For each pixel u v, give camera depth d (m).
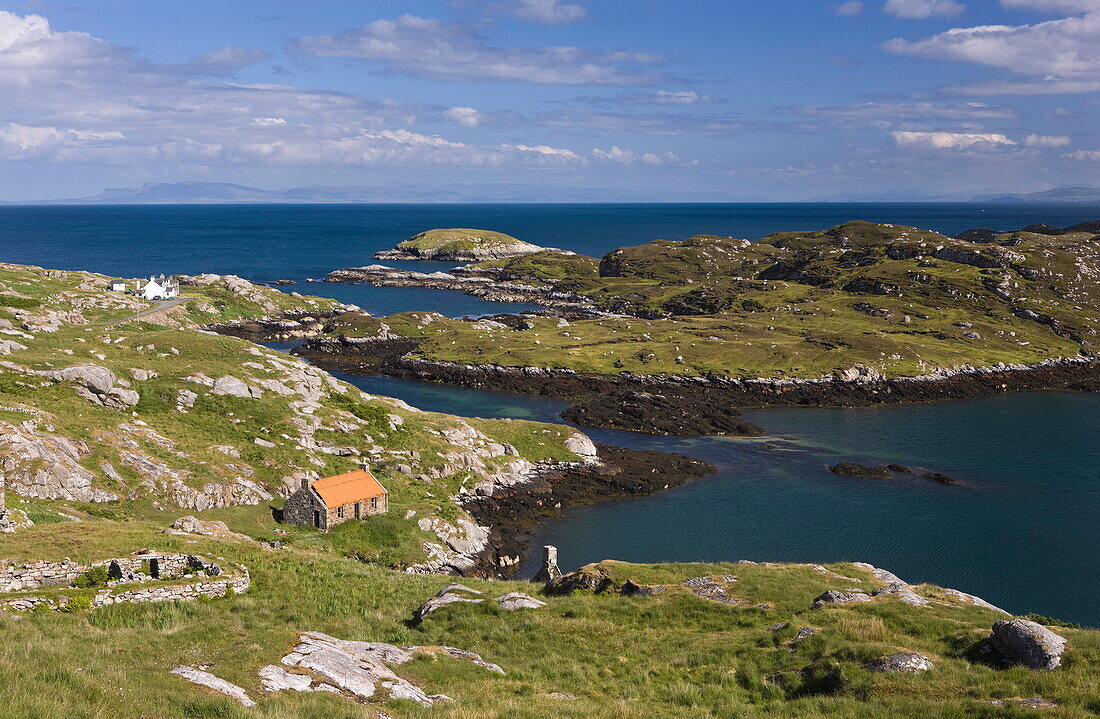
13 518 46.09
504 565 83.62
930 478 116.19
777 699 26.45
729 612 36.66
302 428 98.12
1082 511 102.06
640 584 42.25
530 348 198.50
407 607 43.09
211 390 99.94
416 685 26.98
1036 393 180.38
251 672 24.20
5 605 33.25
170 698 20.16
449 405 158.50
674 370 181.25
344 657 27.17
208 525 60.69
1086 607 75.06
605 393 169.25
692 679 29.00
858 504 105.06
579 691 28.12
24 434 69.50
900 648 28.05
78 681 19.89
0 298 139.12
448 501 92.75
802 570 44.72
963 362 190.88
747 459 126.56
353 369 188.25
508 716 23.20
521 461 111.81
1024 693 23.66
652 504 105.06
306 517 77.56
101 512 65.81
